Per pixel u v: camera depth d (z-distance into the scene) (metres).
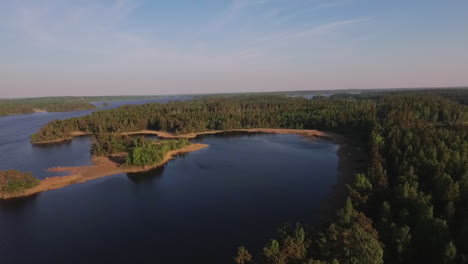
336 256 45.09
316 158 143.75
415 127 151.25
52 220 81.75
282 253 46.50
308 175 115.62
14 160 146.00
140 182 112.19
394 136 132.38
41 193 102.06
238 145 182.50
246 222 77.25
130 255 64.38
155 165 131.88
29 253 66.06
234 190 100.69
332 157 145.00
